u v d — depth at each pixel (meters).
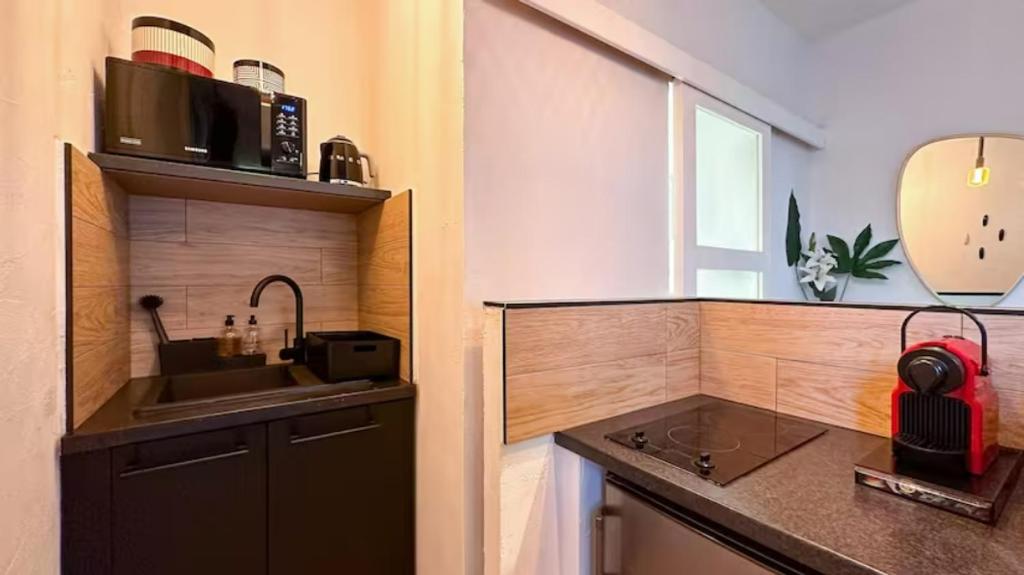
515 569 0.98
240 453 1.13
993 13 1.83
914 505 0.68
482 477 1.09
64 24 0.90
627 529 0.92
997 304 1.86
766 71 2.08
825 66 2.31
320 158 1.57
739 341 1.25
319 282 1.74
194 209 1.51
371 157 1.68
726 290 1.86
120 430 0.97
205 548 1.08
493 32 1.17
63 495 0.91
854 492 0.73
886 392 0.98
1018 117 1.78
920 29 2.01
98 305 1.08
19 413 0.71
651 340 1.21
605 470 1.00
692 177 1.69
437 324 1.23
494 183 1.17
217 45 1.54
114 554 0.97
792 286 2.28
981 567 0.53
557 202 1.31
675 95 1.65
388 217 1.50
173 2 1.47
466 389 1.10
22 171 0.72
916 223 2.04
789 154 2.25
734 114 1.86
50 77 0.83
